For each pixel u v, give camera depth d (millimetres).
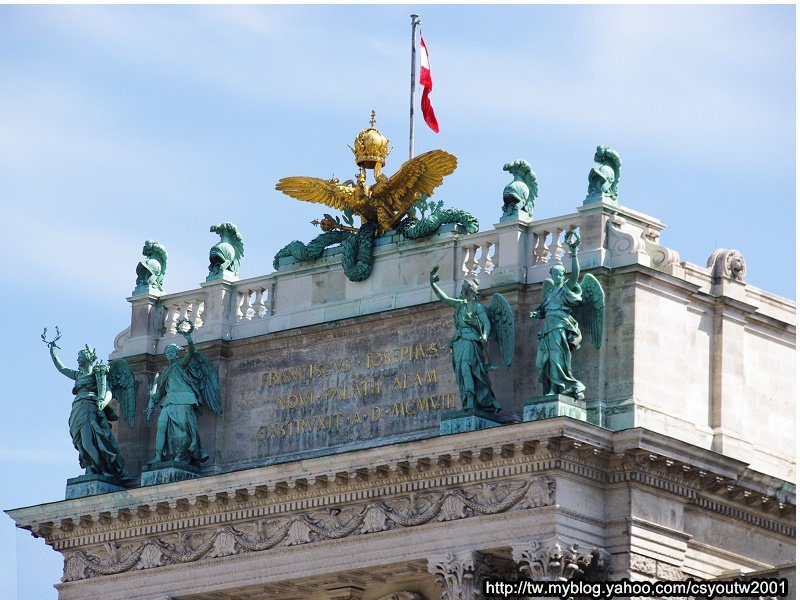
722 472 103125
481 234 106438
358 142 111000
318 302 110875
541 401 100750
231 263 114312
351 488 105688
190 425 111562
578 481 100750
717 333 106062
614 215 104188
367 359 108750
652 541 101562
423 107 113312
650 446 100375
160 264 116750
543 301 102625
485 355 103812
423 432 106125
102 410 113688
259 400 111688
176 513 110500
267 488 107375
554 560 99375
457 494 102688
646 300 103250
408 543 103688
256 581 108125
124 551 112562
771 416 108250
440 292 104188
